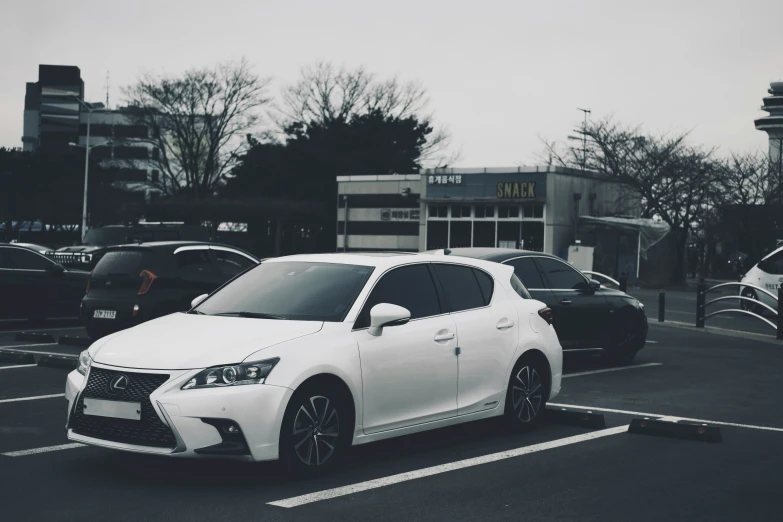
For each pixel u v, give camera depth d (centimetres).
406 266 721
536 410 809
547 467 669
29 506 543
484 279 786
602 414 830
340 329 641
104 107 12862
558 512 550
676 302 3045
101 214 5888
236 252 1423
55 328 1733
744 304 2464
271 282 720
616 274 4353
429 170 4647
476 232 4544
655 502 576
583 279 1259
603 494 594
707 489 611
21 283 1717
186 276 1343
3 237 5897
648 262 4462
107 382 590
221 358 580
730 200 4581
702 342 1681
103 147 7181
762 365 1340
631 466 677
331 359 615
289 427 593
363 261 715
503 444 748
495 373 757
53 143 12825
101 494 571
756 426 856
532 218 4362
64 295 1777
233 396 565
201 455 562
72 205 5834
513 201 4366
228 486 593
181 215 5869
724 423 871
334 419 625
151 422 570
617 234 4359
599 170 5034
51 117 12838
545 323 823
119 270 1338
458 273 763
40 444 720
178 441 559
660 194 4647
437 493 589
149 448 567
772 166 4650
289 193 6391
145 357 590
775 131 7388
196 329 631
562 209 4350
